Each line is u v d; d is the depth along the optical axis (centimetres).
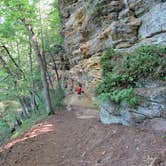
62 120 1366
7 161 1029
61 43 2238
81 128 1083
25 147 1102
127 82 926
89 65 1423
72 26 1688
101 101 1019
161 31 985
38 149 1019
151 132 757
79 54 1612
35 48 1599
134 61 931
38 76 2159
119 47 1152
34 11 1622
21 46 2266
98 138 877
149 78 852
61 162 834
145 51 931
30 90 2019
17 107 2386
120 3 1220
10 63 2002
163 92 762
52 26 2186
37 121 1498
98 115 1249
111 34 1195
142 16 1115
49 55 2416
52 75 2481
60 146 970
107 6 1259
